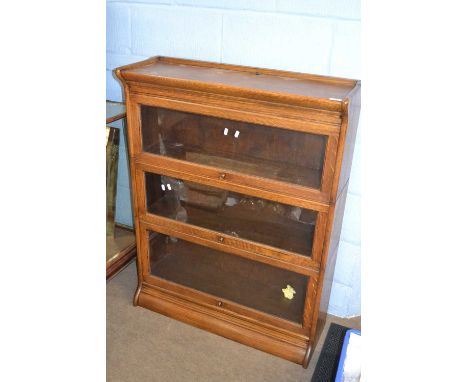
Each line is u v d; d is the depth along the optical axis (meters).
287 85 1.43
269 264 1.59
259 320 1.70
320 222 1.43
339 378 1.26
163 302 1.87
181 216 1.74
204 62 1.68
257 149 1.53
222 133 1.56
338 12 1.47
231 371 1.62
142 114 1.58
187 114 1.58
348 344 1.33
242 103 1.37
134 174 1.68
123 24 1.87
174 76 1.46
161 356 1.67
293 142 1.45
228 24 1.66
